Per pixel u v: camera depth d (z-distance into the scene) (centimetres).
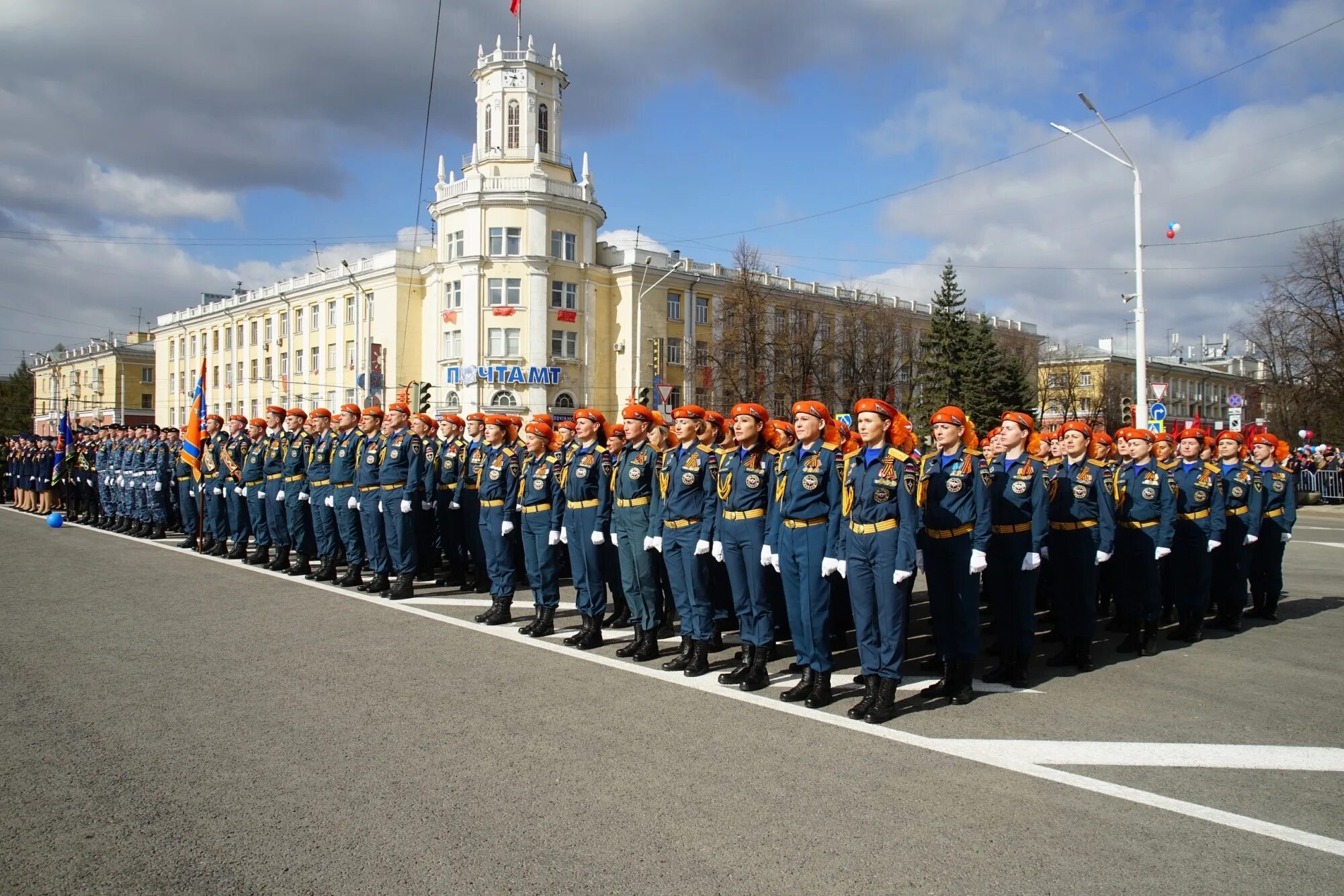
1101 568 950
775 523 661
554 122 4538
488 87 4462
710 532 714
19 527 1844
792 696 643
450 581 1164
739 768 495
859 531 608
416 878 363
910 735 564
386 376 4666
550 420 913
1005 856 392
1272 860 394
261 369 5841
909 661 798
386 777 471
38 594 1009
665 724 574
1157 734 572
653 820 422
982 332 4031
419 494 1056
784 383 4231
